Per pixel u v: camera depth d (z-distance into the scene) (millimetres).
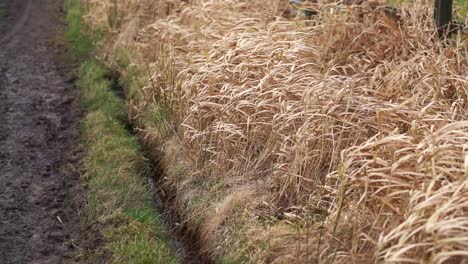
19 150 7586
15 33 12031
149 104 8078
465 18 7859
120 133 7824
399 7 8242
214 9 9250
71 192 6711
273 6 9016
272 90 6285
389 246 4570
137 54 9805
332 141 5688
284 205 5801
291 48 7188
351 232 4914
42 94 9203
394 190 4762
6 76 9836
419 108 5906
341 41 7660
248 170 6238
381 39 7555
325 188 5297
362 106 5805
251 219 5641
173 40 8961
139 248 5648
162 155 7234
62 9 13625
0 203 6512
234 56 7164
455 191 4219
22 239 5969
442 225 4020
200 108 6809
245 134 6414
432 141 4684
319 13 8117
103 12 11852
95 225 6109
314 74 6574
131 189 6605
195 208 6195
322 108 5844
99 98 8914
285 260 5078
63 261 5656
